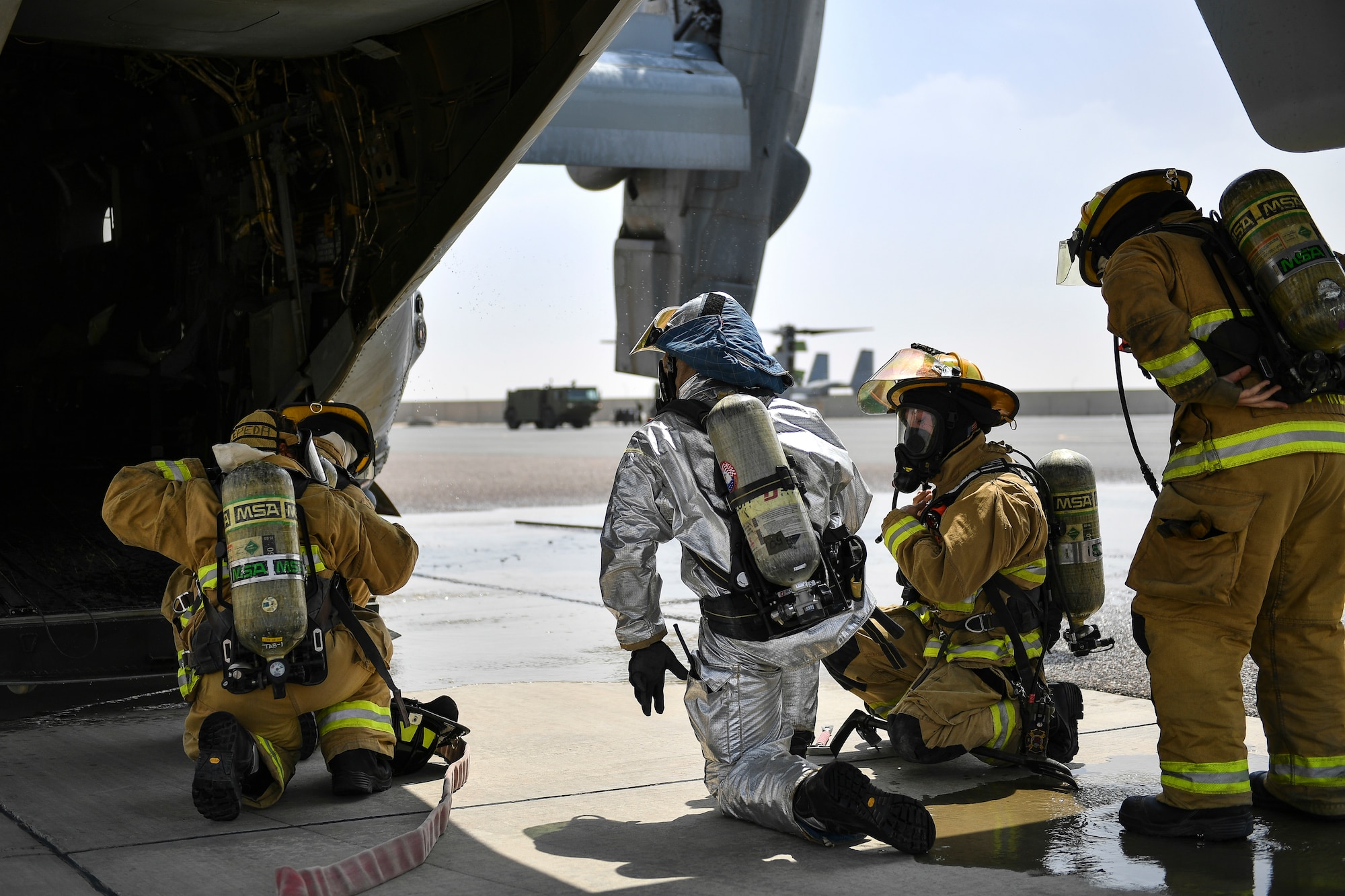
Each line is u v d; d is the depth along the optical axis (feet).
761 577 8.92
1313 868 8.45
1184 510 9.17
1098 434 142.00
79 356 21.29
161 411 20.88
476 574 28.02
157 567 16.96
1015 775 11.26
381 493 22.43
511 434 207.21
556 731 13.08
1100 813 9.95
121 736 13.20
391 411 20.95
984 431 10.71
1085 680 15.61
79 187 21.22
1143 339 9.13
